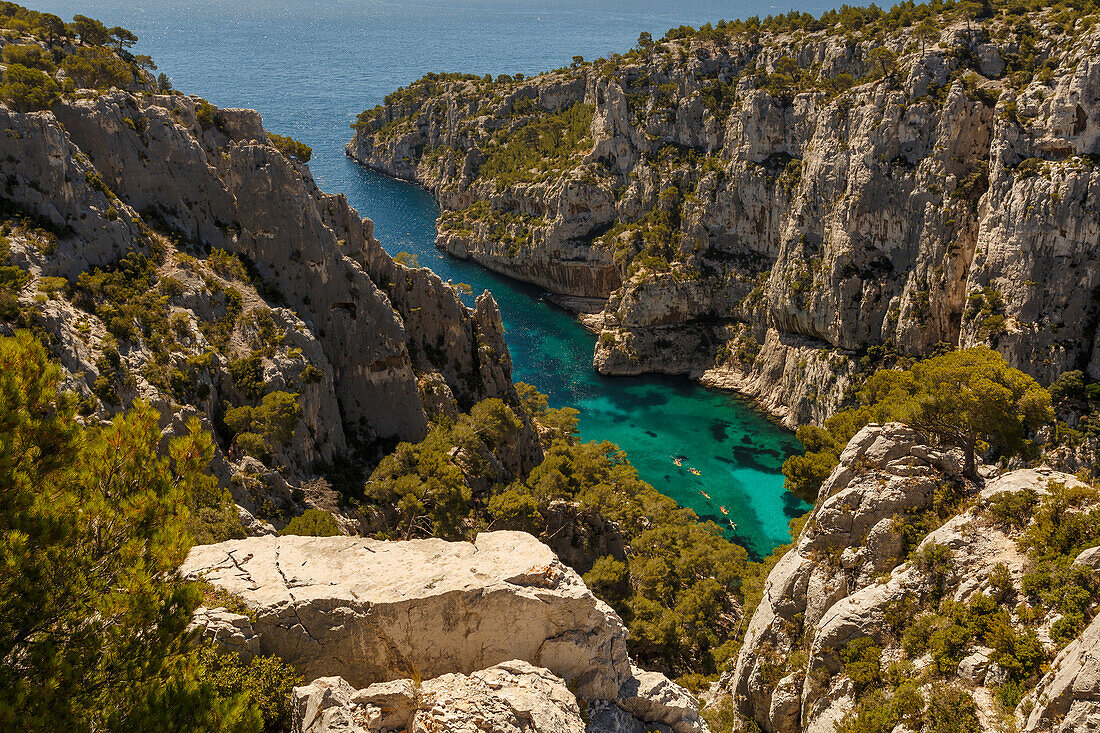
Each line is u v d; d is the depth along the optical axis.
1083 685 30.98
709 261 174.00
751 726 49.75
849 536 49.44
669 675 64.75
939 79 131.75
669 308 170.50
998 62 133.62
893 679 40.00
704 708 55.50
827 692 42.94
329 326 89.44
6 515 22.53
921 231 129.75
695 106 184.62
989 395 48.34
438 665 32.44
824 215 143.62
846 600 45.22
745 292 167.75
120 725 21.69
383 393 91.50
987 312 117.88
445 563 33.69
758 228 167.75
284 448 74.88
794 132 161.38
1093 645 31.59
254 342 78.81
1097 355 110.00
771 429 146.25
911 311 130.75
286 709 29.69
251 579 32.56
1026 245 114.38
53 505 23.77
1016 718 34.03
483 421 93.00
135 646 23.47
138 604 23.14
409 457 80.38
